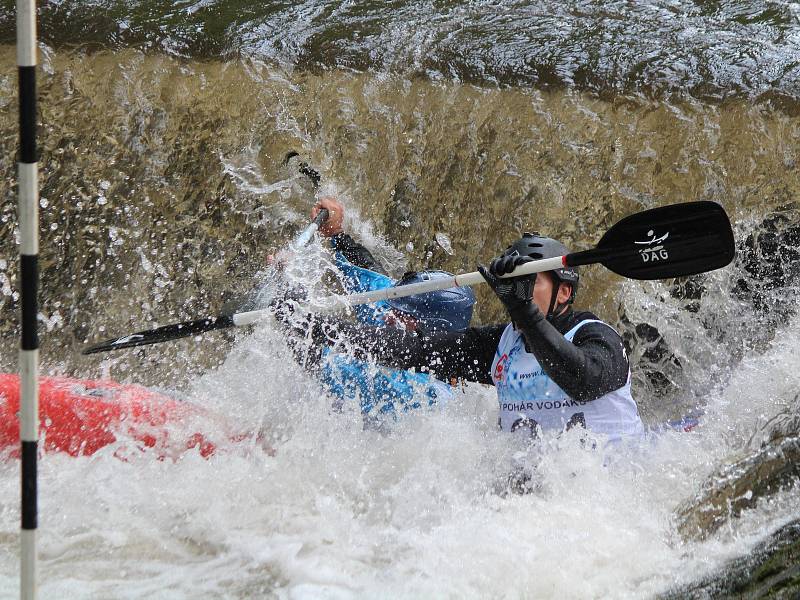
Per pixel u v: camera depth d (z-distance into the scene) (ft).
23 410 23.97
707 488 30.25
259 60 55.67
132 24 55.57
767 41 58.39
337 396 40.96
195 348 55.62
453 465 34.78
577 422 32.89
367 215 56.24
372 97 55.98
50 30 54.34
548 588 27.02
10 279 55.98
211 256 56.85
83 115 54.54
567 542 29.14
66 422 38.75
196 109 55.36
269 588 27.94
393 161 56.24
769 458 29.99
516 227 55.42
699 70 54.24
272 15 59.62
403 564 28.99
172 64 55.06
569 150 54.13
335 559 29.45
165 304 56.59
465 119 55.31
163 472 36.86
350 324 38.70
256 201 56.39
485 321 56.95
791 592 23.73
